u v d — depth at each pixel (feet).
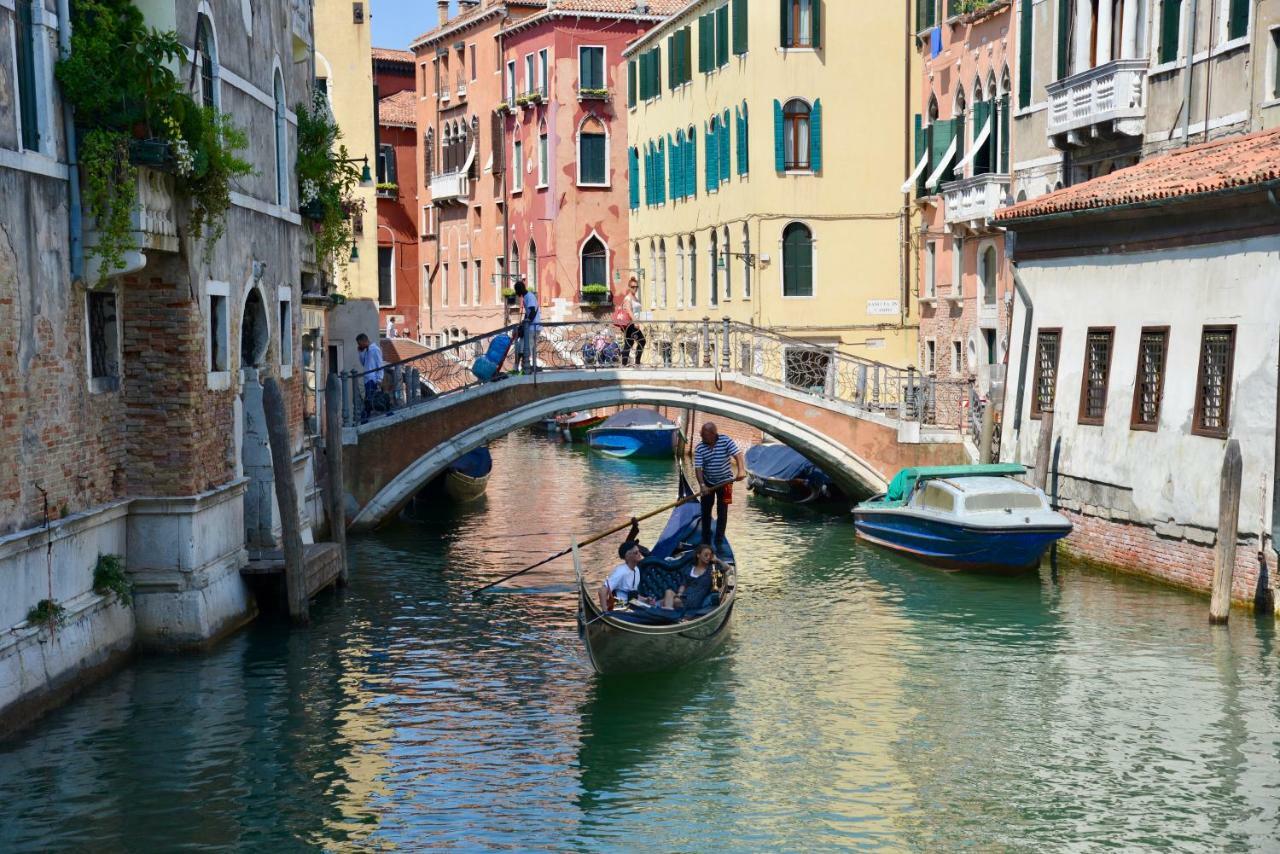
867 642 54.90
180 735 42.73
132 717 44.11
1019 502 66.49
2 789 38.19
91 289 45.70
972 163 95.71
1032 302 73.31
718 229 121.80
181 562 49.49
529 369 80.79
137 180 44.50
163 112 45.03
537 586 66.08
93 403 46.14
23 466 40.78
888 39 112.68
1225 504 53.26
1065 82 78.89
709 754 42.19
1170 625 54.95
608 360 82.84
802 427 81.97
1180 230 60.23
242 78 56.80
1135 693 47.32
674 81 132.87
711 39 122.52
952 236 98.99
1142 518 62.59
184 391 48.91
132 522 49.11
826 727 44.65
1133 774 40.22
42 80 42.14
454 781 39.86
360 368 109.91
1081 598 60.44
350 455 79.15
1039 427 71.87
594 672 50.31
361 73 108.78
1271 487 53.98
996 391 77.71
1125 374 64.34
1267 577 54.54
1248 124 65.67
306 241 70.79
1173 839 35.83
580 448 135.33
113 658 47.57
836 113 112.47
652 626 48.67
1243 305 56.03
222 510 53.11
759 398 82.07
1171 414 60.64
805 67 111.86
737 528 83.25
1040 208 68.90
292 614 55.36
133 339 48.65
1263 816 37.19
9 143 39.75
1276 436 53.52
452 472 94.07
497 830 36.45
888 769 40.86
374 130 109.91
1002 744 42.80
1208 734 43.29
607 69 149.69
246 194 57.00
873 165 113.19
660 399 81.97
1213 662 50.21
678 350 84.43
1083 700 46.78
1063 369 69.72
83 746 41.45
